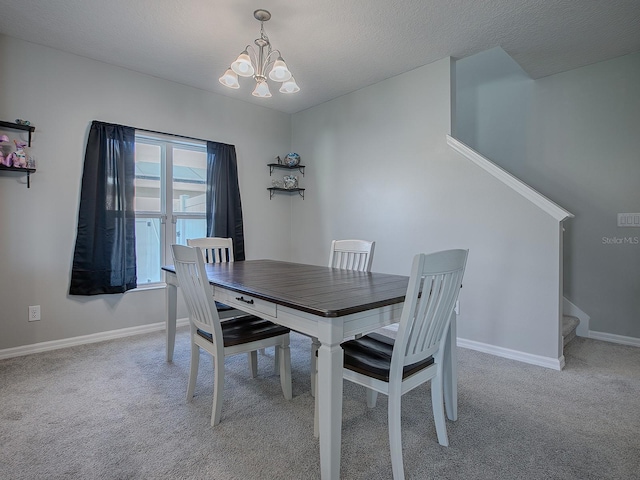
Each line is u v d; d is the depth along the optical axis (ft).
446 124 9.86
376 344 5.72
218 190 12.22
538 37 8.72
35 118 9.00
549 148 11.04
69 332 9.60
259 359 8.79
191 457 4.98
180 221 12.00
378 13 7.66
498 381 7.49
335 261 8.93
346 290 5.40
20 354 8.86
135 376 7.67
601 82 10.13
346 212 12.62
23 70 8.82
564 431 5.63
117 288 10.04
